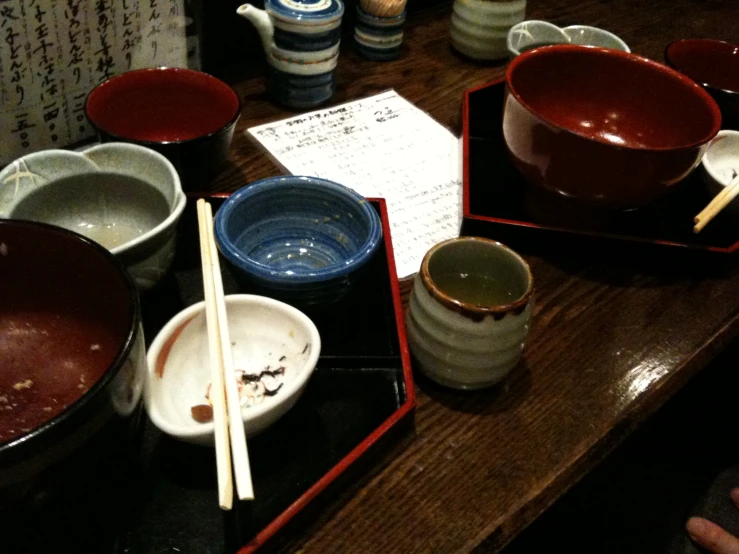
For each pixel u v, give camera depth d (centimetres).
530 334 93
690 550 117
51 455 49
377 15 150
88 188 89
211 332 73
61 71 101
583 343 92
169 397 73
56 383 73
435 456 75
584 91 122
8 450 46
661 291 103
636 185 94
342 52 160
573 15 196
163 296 91
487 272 84
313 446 74
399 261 101
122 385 54
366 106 140
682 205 117
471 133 132
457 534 68
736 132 124
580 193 98
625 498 132
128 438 60
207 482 70
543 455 77
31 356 74
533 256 106
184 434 64
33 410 71
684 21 204
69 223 90
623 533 127
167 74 108
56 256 67
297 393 70
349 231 95
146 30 109
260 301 79
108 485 60
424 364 80
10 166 81
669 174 94
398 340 83
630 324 96
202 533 65
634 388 86
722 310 101
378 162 123
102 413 52
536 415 81
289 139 126
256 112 133
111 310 67
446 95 148
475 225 104
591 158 93
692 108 109
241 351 81
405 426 76
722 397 159
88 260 65
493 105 143
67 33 98
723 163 125
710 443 145
